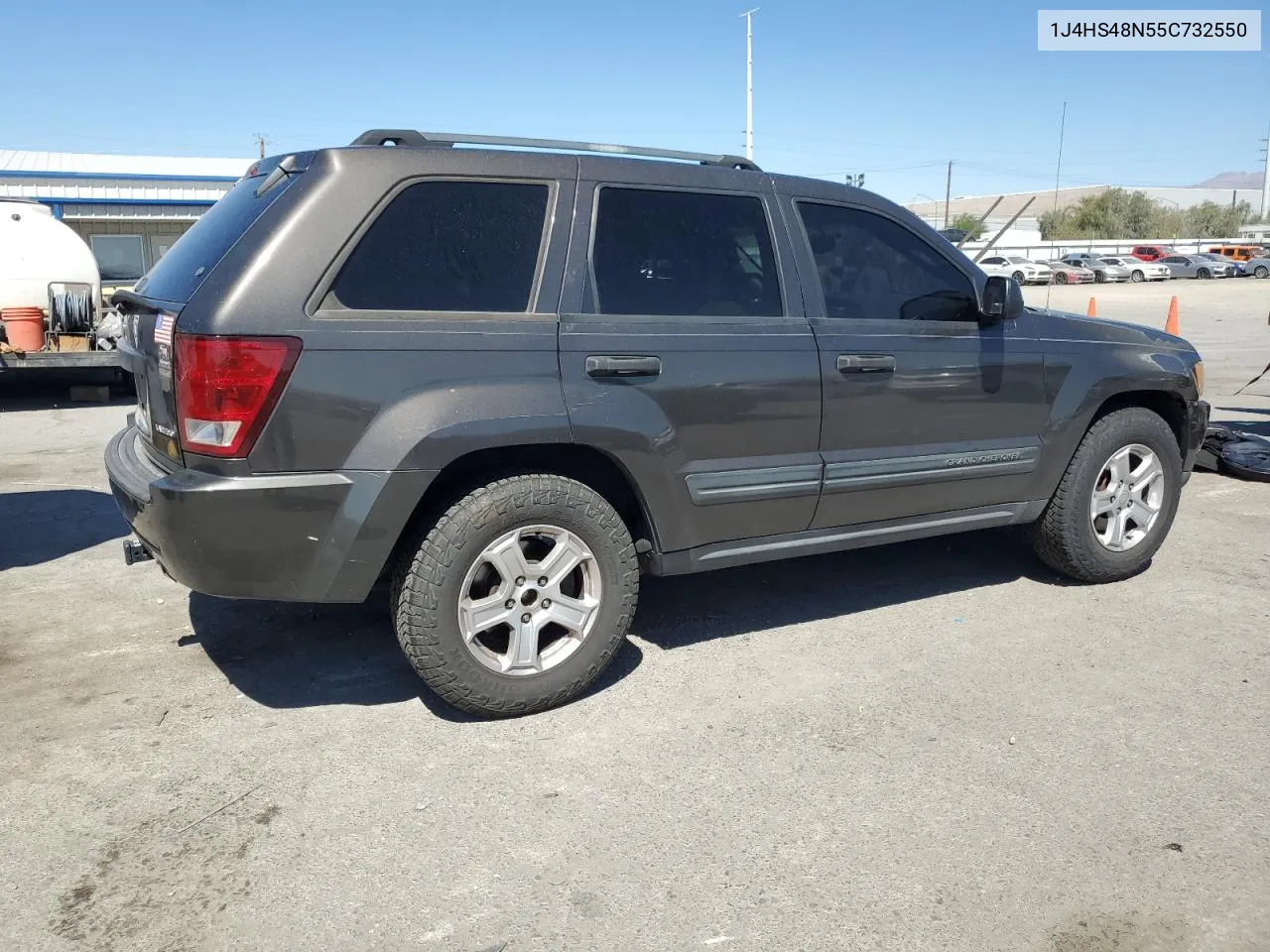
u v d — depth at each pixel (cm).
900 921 258
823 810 307
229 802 311
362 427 329
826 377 410
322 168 335
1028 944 249
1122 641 439
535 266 360
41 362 1120
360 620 463
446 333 339
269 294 319
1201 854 285
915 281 448
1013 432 466
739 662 417
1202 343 1889
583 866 280
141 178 1969
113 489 372
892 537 449
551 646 373
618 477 396
